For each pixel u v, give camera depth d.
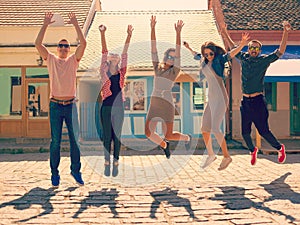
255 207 4.70
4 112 14.62
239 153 10.30
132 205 4.88
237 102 13.82
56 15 14.09
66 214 4.50
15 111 14.62
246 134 6.99
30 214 4.50
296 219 4.19
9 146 11.77
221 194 5.38
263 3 16.95
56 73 5.72
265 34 14.70
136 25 17.59
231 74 13.79
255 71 6.53
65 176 6.84
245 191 5.55
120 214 4.49
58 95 5.75
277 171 7.25
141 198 5.22
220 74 6.48
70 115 5.83
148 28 17.03
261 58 6.45
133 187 5.88
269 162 8.50
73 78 5.82
